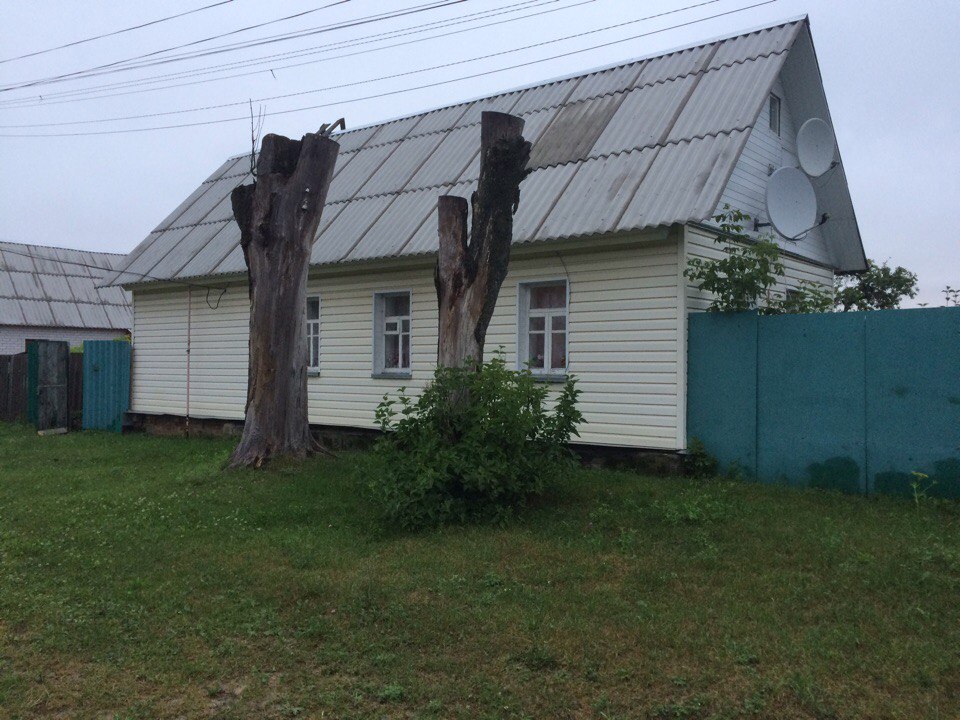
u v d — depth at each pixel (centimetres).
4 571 650
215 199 1839
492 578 605
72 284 3161
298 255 1120
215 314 1609
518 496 794
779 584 582
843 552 645
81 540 743
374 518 796
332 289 1413
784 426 929
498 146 830
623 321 1047
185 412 1666
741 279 959
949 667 442
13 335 2895
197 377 1644
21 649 498
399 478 777
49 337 2994
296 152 1145
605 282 1065
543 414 823
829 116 1279
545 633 502
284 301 1112
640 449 1025
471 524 766
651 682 436
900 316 854
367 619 533
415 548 700
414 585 597
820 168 1199
